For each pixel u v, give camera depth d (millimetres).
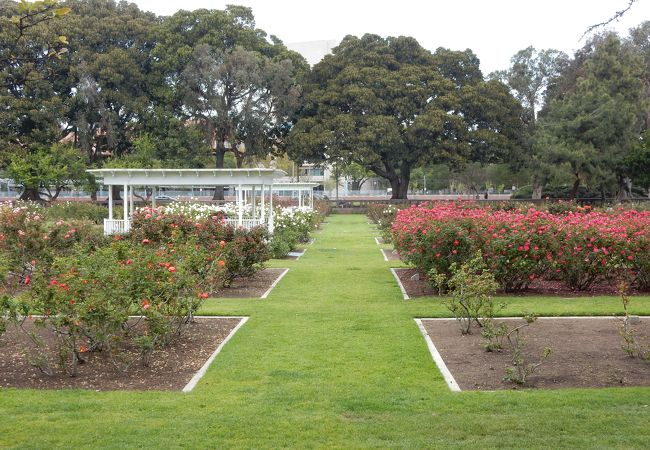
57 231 12828
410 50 46062
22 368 6250
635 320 8188
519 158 44188
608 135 38656
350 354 6746
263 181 19438
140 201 42938
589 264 10648
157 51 42875
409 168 47406
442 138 42844
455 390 5434
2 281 8133
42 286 6094
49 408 4965
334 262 17219
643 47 45875
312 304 10219
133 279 6508
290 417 4738
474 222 10836
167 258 7555
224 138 46375
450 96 42656
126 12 45094
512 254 10438
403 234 11586
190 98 42688
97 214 30062
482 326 7602
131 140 41500
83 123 39531
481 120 44719
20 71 30406
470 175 58062
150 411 4895
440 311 9180
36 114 37375
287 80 43375
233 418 4711
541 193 48719
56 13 3658
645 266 10555
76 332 6129
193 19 45125
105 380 5895
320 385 5613
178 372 6168
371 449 4102
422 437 4305
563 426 4453
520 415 4703
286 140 45344
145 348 6316
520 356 6016
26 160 36500
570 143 39312
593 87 40000
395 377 5855
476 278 7582
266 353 6820
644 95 42688
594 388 5395
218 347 7172
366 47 46375
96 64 39750
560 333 7531
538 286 11461
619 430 4371
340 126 41812
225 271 11102
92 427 4527
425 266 10898
